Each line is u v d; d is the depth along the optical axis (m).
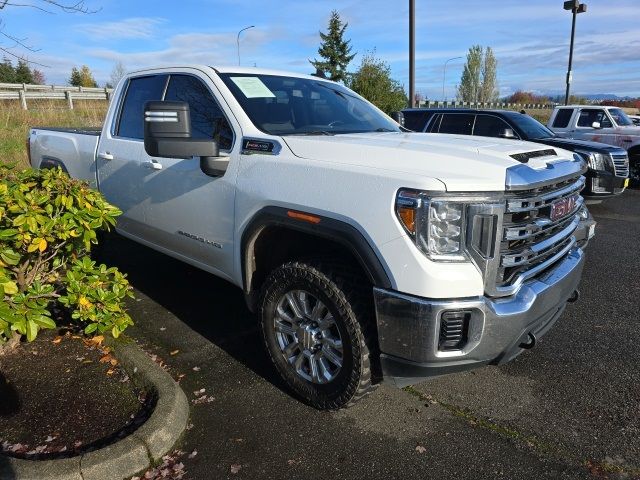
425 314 2.37
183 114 3.00
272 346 3.13
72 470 2.33
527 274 2.62
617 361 3.60
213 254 3.59
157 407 2.74
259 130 3.33
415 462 2.58
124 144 4.39
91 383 3.07
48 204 3.10
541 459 2.61
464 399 3.13
